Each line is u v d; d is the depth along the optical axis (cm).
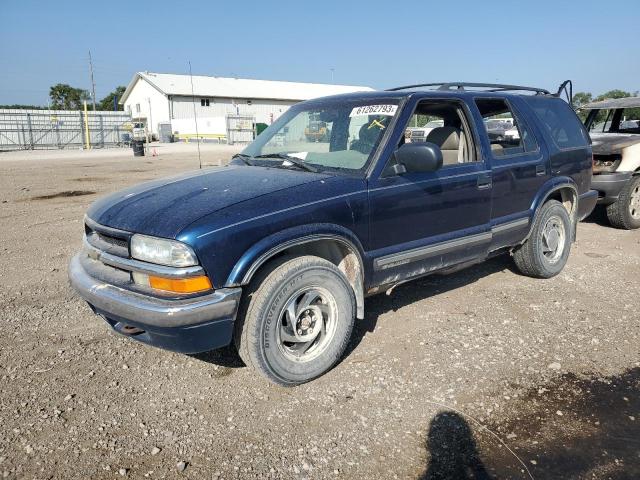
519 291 505
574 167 552
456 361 368
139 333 326
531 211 496
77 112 4344
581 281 534
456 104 445
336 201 341
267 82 6619
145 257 298
